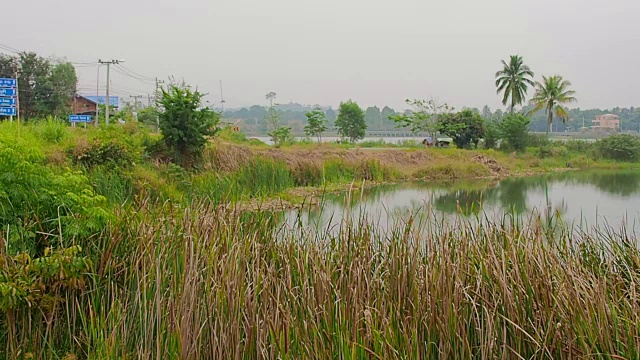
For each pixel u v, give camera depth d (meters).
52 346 4.23
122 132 14.31
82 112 38.12
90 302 4.52
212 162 16.22
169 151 15.42
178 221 4.97
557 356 3.67
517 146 36.38
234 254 4.07
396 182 23.12
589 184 23.09
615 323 3.56
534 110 42.97
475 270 4.25
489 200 16.47
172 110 15.39
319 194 16.03
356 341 3.50
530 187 21.50
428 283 3.98
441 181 24.31
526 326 3.83
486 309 3.68
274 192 15.32
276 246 4.93
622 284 4.59
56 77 32.88
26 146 5.17
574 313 3.64
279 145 24.98
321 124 37.12
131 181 11.32
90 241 4.84
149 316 3.97
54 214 4.97
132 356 3.92
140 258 4.43
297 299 4.02
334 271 4.38
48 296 4.31
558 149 36.59
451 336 3.77
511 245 4.44
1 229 4.72
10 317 4.16
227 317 3.76
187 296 3.75
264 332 3.62
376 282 4.13
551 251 4.42
